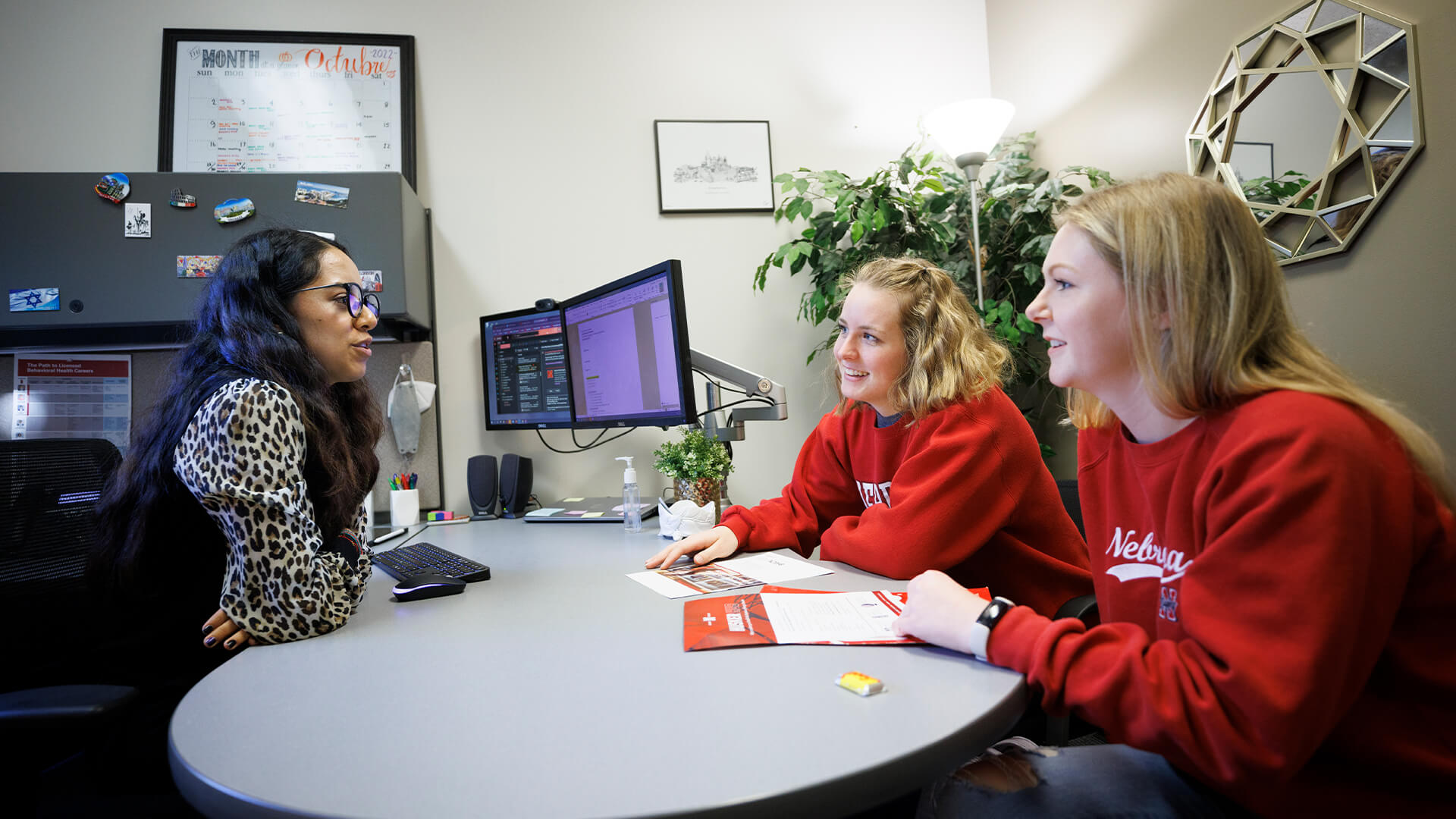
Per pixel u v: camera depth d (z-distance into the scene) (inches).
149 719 39.4
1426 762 23.9
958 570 51.3
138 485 40.3
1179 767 24.7
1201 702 23.0
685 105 92.8
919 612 30.7
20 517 47.3
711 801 19.0
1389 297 55.1
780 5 95.5
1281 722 21.5
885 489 51.1
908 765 21.2
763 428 92.9
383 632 35.8
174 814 39.5
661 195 91.1
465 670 29.7
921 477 45.6
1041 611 49.0
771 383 67.6
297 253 45.3
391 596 43.7
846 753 21.4
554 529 69.8
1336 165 57.4
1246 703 22.2
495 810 18.8
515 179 89.0
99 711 32.6
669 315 64.3
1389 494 22.9
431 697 26.9
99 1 82.7
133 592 41.1
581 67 90.9
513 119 89.3
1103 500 34.5
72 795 42.4
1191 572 25.4
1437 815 23.9
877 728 23.0
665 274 63.7
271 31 85.0
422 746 22.6
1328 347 60.0
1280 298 27.7
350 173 74.9
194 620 41.4
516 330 81.9
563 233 89.6
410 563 51.4
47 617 47.4
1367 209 55.6
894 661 29.1
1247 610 23.3
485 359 84.2
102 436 78.8
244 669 30.9
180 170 82.6
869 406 54.1
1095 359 29.8
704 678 27.8
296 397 41.8
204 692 28.0
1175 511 28.6
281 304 44.4
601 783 20.0
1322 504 22.5
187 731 24.2
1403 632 24.8
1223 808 27.8
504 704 25.9
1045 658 26.4
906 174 84.2
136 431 42.7
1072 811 28.7
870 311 49.0
